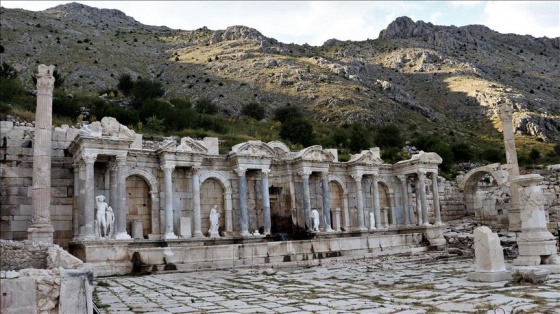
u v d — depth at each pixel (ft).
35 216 78.07
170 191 106.42
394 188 149.07
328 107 349.61
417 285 62.39
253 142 119.55
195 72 454.40
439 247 124.67
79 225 92.79
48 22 540.11
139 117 189.37
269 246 97.66
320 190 135.95
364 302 49.44
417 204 144.97
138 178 108.88
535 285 57.31
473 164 227.61
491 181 177.99
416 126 354.13
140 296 57.52
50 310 36.24
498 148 299.58
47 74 82.99
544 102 418.72
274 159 130.00
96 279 77.00
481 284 60.18
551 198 145.18
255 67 456.45
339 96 364.38
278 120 303.07
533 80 523.29
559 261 73.97
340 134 238.68
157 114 187.83
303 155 127.65
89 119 159.63
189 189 113.70
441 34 637.71
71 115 163.84
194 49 561.02
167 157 107.04
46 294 36.24
